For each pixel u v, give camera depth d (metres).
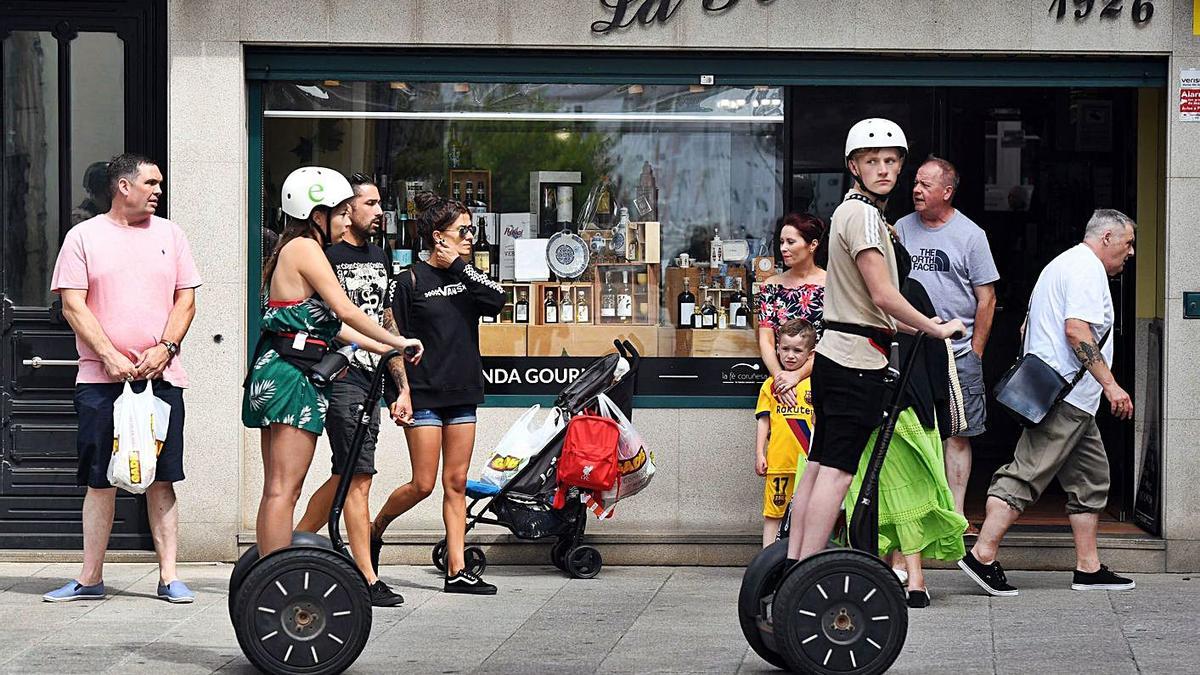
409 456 23.36
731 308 24.53
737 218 24.53
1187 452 23.27
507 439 22.62
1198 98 23.12
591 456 21.72
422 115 24.25
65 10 23.70
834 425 16.67
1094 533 21.97
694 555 23.77
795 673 16.09
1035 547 23.56
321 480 23.91
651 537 23.77
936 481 18.97
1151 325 24.20
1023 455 21.50
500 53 23.89
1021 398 21.11
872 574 16.00
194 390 23.33
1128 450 25.02
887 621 16.05
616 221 24.50
